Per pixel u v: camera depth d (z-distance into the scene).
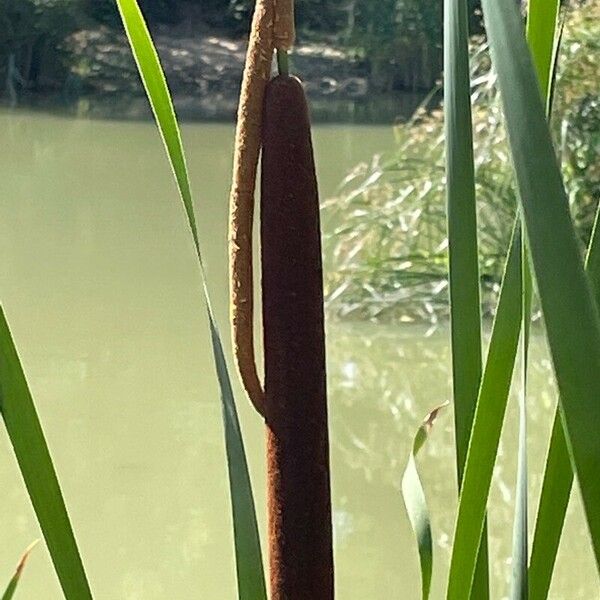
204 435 1.83
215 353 0.34
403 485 0.41
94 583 1.38
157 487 1.65
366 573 1.40
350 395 2.05
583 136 2.50
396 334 2.37
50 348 2.29
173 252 3.15
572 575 1.39
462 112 0.35
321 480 0.35
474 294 0.36
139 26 0.34
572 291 0.26
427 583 0.40
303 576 0.35
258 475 1.61
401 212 2.72
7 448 1.78
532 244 0.26
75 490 1.63
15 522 1.53
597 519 0.27
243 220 0.34
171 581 1.39
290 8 0.34
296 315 0.34
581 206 2.42
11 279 2.87
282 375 0.34
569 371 0.26
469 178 0.36
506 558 1.39
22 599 1.32
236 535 0.33
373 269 2.56
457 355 0.36
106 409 1.94
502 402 0.34
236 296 0.34
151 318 2.50
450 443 1.83
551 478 0.34
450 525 1.51
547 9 0.34
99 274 2.91
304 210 0.34
